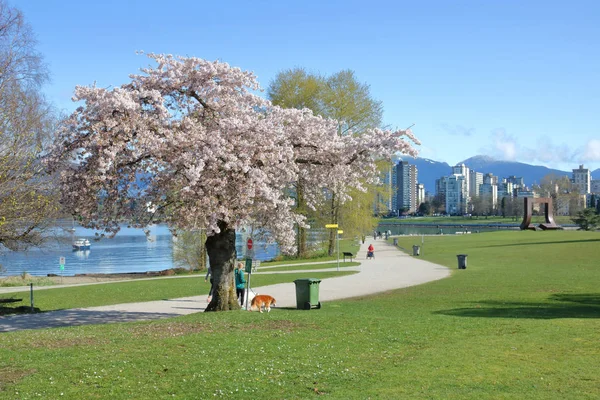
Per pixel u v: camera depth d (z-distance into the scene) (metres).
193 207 19.64
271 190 20.53
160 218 20.80
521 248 67.00
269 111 22.78
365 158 22.91
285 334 15.23
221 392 10.25
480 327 15.95
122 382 10.88
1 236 28.41
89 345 14.16
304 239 64.75
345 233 62.84
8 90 27.80
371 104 58.28
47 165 20.27
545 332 14.91
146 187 20.34
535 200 123.88
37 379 11.04
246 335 15.15
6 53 28.16
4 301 30.14
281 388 10.48
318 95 57.19
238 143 20.09
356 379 10.91
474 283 33.53
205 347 13.62
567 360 11.89
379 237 122.00
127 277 52.75
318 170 24.34
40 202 26.00
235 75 21.61
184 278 45.44
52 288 39.78
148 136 19.06
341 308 23.70
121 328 17.14
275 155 20.77
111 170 19.39
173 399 9.98
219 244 22.12
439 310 22.55
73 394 10.23
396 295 29.06
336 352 13.08
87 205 20.17
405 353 12.91
